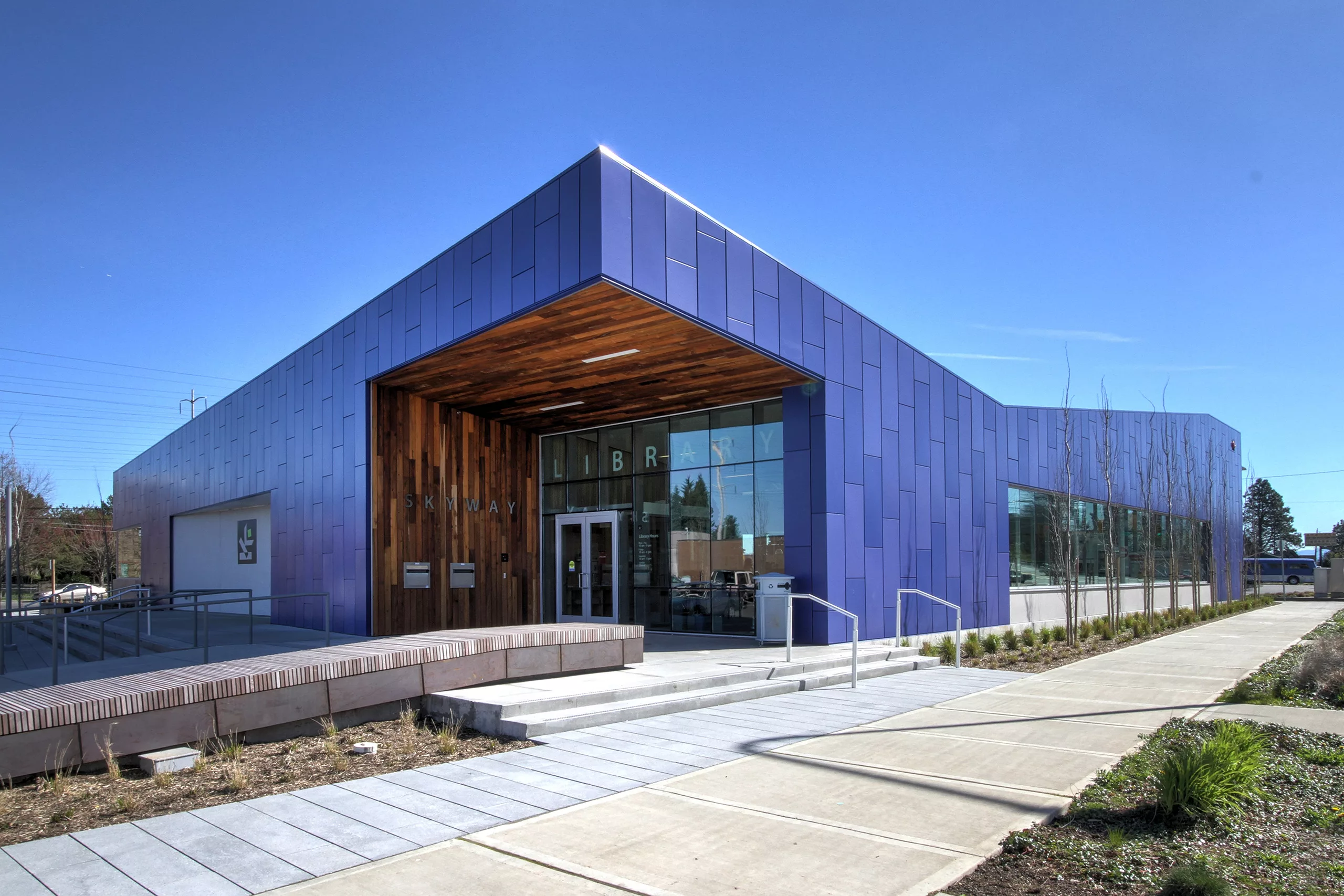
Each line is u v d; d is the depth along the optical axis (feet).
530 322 38.09
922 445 56.75
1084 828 17.61
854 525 48.75
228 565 92.48
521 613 60.64
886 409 52.85
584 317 37.35
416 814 18.48
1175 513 102.42
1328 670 36.04
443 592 54.29
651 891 14.17
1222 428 120.47
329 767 22.58
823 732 27.07
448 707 27.86
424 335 43.98
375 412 50.60
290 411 61.62
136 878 14.84
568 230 34.60
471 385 49.96
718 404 53.72
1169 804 17.87
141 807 19.19
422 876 14.88
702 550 54.19
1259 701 33.71
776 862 15.52
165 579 105.60
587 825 17.66
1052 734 26.94
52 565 139.74
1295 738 25.54
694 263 37.96
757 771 22.08
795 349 44.78
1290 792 20.26
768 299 42.96
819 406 47.47
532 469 63.05
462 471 56.44
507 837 16.90
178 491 99.25
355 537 50.98
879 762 23.04
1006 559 67.51
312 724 26.13
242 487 72.95
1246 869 15.25
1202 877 13.71
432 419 54.29
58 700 22.08
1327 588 133.49
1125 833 17.25
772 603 46.73
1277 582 193.47
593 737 25.93
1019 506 72.38
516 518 60.95
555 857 15.76
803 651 43.27
